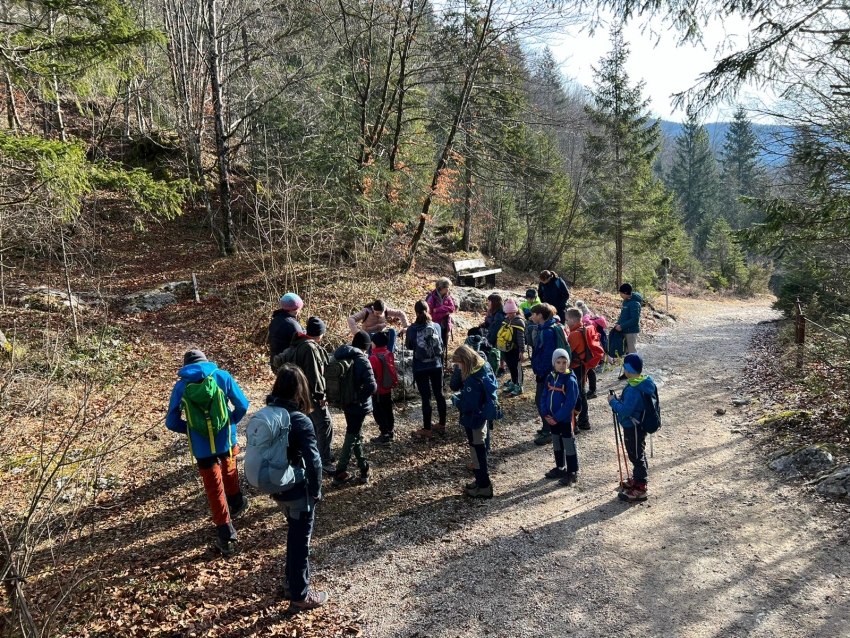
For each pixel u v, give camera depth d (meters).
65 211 7.55
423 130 19.95
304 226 13.87
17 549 3.63
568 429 6.03
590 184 24.20
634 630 3.84
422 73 16.66
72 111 23.42
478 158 18.28
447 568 4.65
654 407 5.56
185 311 12.59
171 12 19.06
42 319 10.51
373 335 7.08
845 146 6.53
